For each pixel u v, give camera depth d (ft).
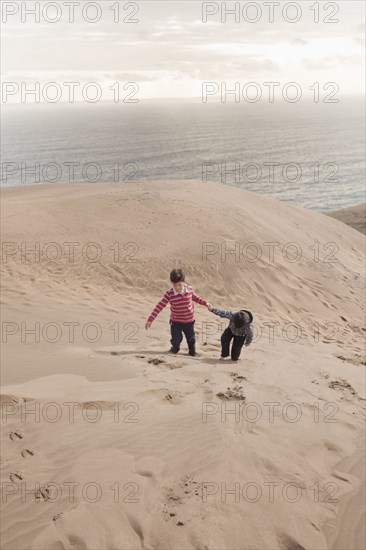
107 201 70.44
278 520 14.55
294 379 27.96
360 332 51.34
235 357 29.81
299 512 15.08
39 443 18.31
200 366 27.91
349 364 34.27
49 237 57.88
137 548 13.09
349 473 18.11
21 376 25.93
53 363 28.04
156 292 50.42
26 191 107.45
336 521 15.08
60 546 13.05
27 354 29.91
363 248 81.71
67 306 42.57
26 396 22.57
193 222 64.39
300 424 21.47
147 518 14.11
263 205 80.53
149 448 17.97
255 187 474.49
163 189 81.30
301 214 83.51
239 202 76.74
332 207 364.79
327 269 64.44
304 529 14.42
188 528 13.79
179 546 13.19
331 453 19.42
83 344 32.71
